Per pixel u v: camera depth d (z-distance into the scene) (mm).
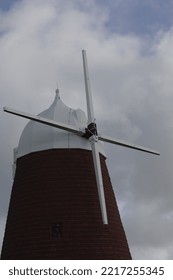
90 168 34469
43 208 32594
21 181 34625
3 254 33188
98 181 32594
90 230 31969
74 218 32125
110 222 33469
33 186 33688
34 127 36031
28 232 32125
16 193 34688
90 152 35156
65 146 34562
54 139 34719
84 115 36688
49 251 30984
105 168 36625
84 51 39438
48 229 31812
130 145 37281
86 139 35375
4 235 34531
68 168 33906
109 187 35844
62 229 31703
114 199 35844
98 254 31234
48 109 37031
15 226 33062
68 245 31172
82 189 33281
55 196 32844
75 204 32625
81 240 31469
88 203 32906
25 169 34844
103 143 37812
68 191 33031
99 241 31750
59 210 32344
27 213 32875
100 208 32750
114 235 33062
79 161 34312
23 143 36031
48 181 33438
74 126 34938
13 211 34094
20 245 31969
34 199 33125
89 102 36156
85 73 37938
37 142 35094
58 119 35594
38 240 31562
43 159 34312
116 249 32406
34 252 31219
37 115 36500
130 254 34219
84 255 30953
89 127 34906
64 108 36781
